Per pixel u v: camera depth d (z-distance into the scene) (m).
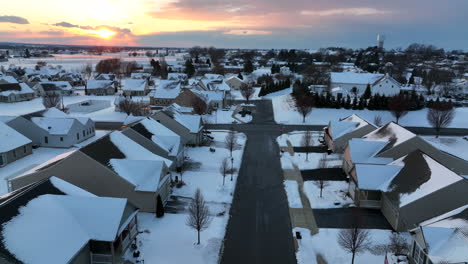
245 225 31.31
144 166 34.16
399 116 73.69
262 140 60.91
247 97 99.06
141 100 96.12
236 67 188.00
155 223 31.14
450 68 179.50
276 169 46.19
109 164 33.25
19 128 53.75
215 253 26.94
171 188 38.75
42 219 21.45
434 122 65.25
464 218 23.89
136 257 25.95
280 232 30.23
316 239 29.12
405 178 32.72
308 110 76.12
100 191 32.97
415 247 24.92
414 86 118.56
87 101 92.56
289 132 66.88
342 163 47.09
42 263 19.00
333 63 192.38
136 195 32.81
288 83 119.75
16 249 18.81
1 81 100.94
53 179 26.34
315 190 39.09
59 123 55.09
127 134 43.25
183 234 29.44
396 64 185.38
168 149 43.88
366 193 34.47
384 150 41.50
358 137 52.28
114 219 23.08
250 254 26.92
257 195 37.81
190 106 81.06
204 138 60.78
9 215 20.27
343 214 33.47
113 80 131.62
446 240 22.81
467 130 69.69
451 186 28.31
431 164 31.72
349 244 25.58
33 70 159.12
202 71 179.62
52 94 98.12
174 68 179.75
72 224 22.41
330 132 55.38
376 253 27.12
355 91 105.88
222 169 43.59
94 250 23.02
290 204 35.66
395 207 30.17
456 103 90.25
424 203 28.95
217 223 31.48
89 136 60.47
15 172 43.41
